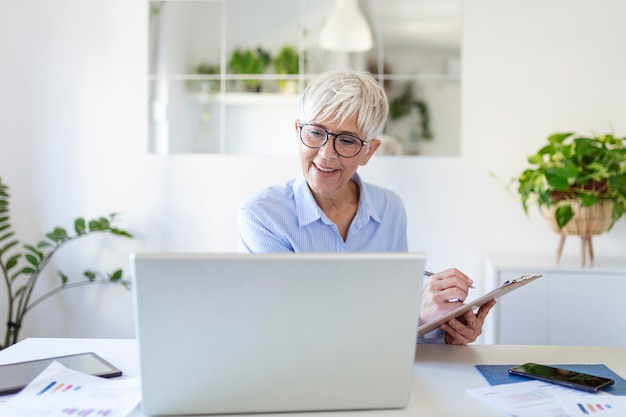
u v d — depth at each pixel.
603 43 3.06
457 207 3.15
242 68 3.22
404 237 1.98
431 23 3.13
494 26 3.11
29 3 3.27
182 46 3.25
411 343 1.13
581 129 3.08
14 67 3.29
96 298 3.31
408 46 3.14
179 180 3.26
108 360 1.44
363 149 1.69
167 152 3.27
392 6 3.14
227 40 3.23
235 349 1.10
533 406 1.16
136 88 3.26
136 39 3.25
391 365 1.14
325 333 1.11
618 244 3.07
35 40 3.28
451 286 1.54
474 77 3.12
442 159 3.14
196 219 3.26
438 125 3.14
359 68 3.16
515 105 3.11
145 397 1.11
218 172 3.24
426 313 1.54
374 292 1.10
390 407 1.17
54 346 1.55
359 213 1.83
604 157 2.71
